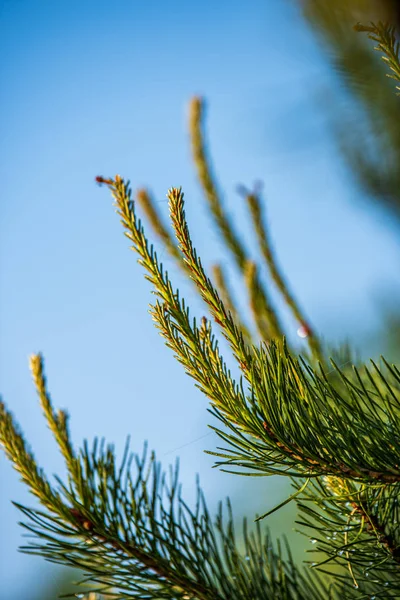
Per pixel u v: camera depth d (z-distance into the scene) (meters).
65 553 0.86
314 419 0.81
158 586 0.86
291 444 0.81
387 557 0.83
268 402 0.81
